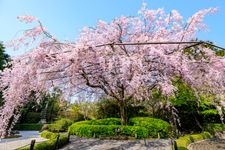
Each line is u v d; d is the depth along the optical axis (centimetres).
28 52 887
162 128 1466
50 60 864
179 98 1608
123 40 1191
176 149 929
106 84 1240
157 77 1083
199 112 1786
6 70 853
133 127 1438
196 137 1412
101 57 971
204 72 1021
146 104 1745
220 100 1130
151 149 1131
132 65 959
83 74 1088
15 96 831
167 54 1030
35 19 939
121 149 1152
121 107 1447
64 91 1149
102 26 1184
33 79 855
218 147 1225
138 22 1232
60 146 1243
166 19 1180
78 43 916
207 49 1034
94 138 1459
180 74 1030
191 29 1087
